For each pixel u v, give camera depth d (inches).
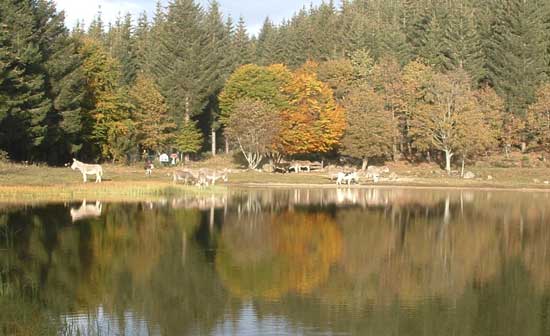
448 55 3624.5
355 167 3284.9
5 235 1032.8
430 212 1528.1
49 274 770.8
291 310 649.0
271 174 2741.1
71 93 2445.9
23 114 2140.7
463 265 893.8
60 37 2544.3
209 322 604.4
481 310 664.4
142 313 625.9
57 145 2551.7
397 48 3853.3
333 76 3671.3
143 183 1916.8
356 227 1239.5
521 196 2091.5
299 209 1531.7
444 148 3019.2
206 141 3937.0
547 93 3110.2
